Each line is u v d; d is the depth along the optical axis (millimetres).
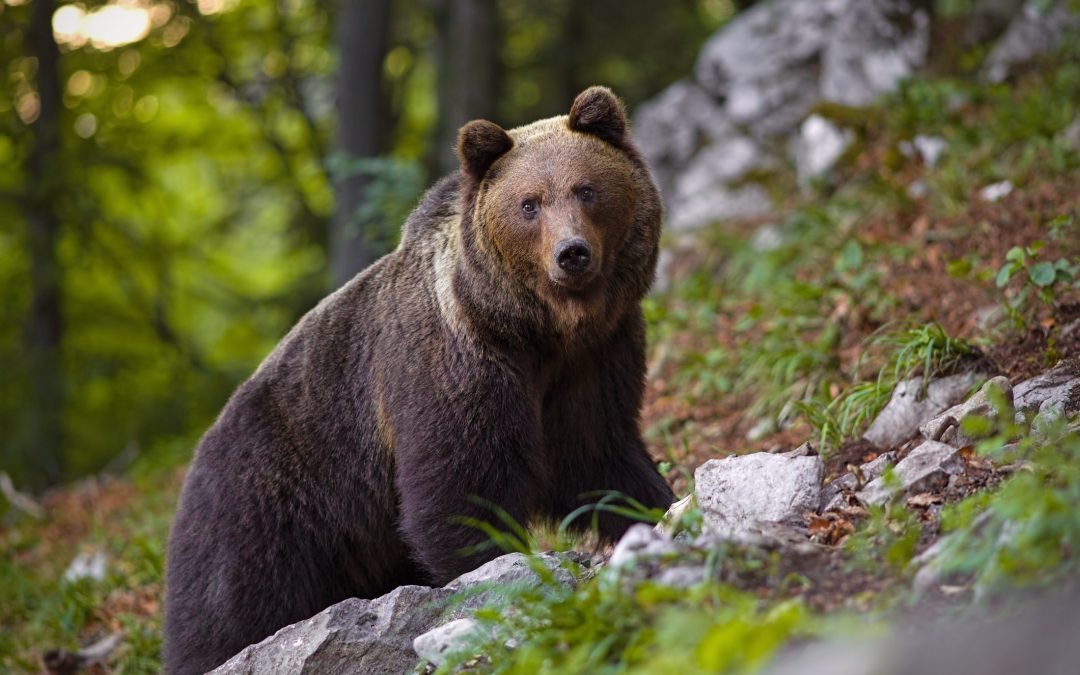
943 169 16016
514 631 6953
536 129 9656
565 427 9594
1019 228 13258
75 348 32281
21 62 29750
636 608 6355
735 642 5418
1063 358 9625
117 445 31391
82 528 18344
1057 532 5867
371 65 23875
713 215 20250
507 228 8961
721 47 22031
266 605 9742
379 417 9562
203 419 31047
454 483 8930
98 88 31391
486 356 8992
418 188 19156
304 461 9891
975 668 5316
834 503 8148
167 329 33625
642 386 9734
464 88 27109
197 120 34281
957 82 17875
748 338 14359
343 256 23219
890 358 10891
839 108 18625
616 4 29547
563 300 8922
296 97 31906
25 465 28203
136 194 32938
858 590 6430
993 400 7828
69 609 13734
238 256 40062
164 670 10141
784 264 15953
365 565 10031
